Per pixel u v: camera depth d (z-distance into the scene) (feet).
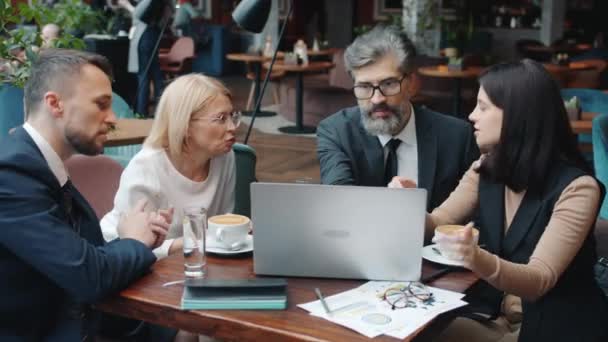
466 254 5.16
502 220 6.33
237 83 41.96
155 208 7.23
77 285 5.20
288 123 28.48
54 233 5.22
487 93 6.06
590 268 6.03
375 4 53.47
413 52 7.39
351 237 5.48
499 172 6.06
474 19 43.34
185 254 5.67
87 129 5.51
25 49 10.25
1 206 5.15
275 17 42.37
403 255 5.49
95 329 5.94
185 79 7.15
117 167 8.57
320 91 27.96
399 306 5.11
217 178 7.61
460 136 7.99
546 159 5.91
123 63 27.48
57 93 5.42
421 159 7.84
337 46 55.31
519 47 38.60
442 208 6.93
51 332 5.54
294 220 5.46
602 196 5.91
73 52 5.56
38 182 5.33
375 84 7.28
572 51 37.37
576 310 5.91
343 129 8.02
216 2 50.49
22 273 5.32
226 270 5.86
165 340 6.95
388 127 7.42
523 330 6.13
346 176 7.66
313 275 5.66
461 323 6.70
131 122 13.42
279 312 5.03
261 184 5.40
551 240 5.69
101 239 6.07
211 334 5.01
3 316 5.32
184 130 7.03
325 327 4.78
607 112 17.24
